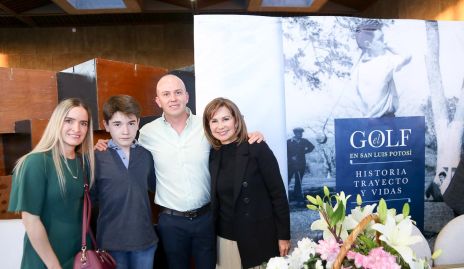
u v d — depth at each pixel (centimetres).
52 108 260
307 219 221
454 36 229
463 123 233
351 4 555
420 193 233
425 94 228
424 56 227
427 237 236
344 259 81
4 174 269
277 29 212
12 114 246
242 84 209
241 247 159
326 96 219
